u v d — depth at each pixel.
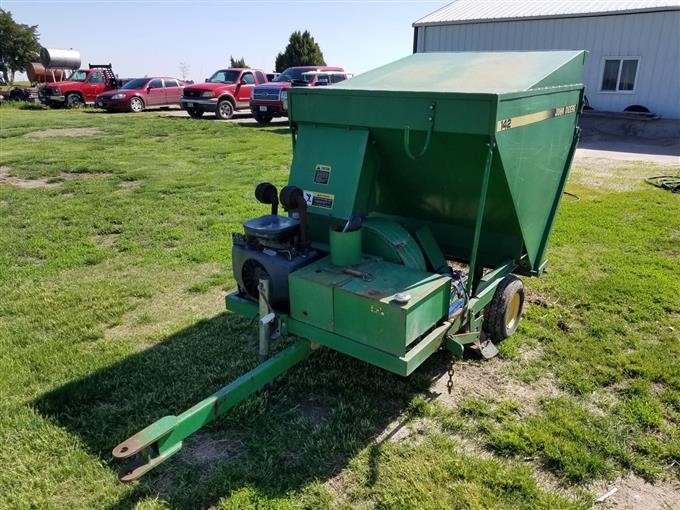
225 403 2.90
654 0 18.39
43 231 7.19
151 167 11.44
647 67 18.08
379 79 3.87
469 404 3.58
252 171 11.05
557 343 4.36
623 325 4.62
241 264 3.67
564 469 3.01
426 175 3.74
